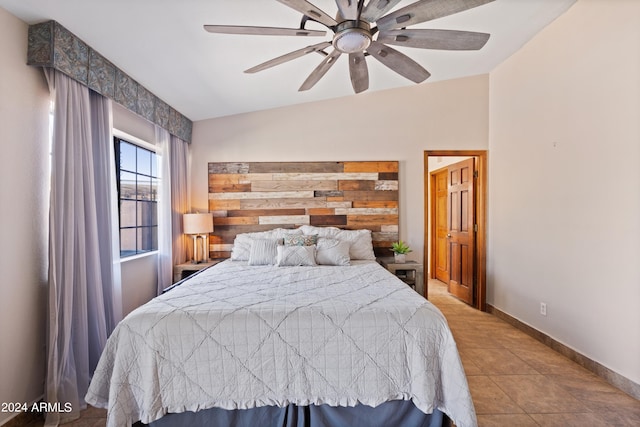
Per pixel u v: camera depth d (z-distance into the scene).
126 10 1.86
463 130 3.88
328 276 2.55
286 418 1.62
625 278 2.10
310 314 1.65
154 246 3.41
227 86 3.12
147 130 3.13
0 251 1.69
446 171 5.14
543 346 2.83
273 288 2.14
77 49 2.04
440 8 1.47
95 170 2.33
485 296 3.85
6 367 1.72
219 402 1.58
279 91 3.43
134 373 1.58
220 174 3.88
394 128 3.90
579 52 2.46
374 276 2.55
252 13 2.06
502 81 3.54
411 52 3.15
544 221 2.88
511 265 3.38
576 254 2.51
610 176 2.20
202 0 1.88
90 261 2.17
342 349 1.61
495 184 3.71
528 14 2.62
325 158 3.90
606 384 2.19
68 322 1.95
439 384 1.61
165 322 1.60
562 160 2.66
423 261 3.91
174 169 3.53
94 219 2.19
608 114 2.21
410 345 1.62
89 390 1.60
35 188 1.90
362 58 1.93
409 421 1.63
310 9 1.49
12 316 1.76
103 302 2.28
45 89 1.96
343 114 3.89
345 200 3.88
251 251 3.23
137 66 2.51
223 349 1.59
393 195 3.89
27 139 1.85
